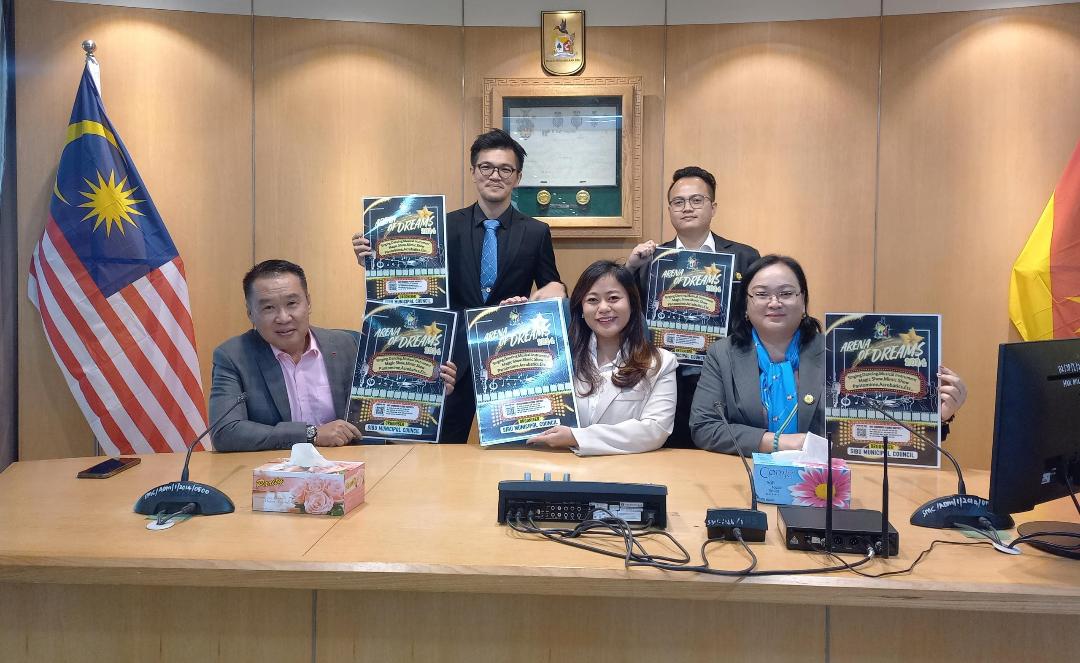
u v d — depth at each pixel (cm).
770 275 214
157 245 337
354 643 140
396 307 230
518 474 196
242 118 354
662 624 136
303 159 358
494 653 139
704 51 357
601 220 356
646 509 152
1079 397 145
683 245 299
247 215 356
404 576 131
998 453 136
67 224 326
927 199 350
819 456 171
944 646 131
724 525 145
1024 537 142
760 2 354
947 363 351
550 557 135
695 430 225
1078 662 128
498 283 294
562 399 223
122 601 142
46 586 143
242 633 141
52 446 345
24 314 341
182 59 350
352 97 359
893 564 132
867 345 194
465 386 298
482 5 360
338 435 223
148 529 151
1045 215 335
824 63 353
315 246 360
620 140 355
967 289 348
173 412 336
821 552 139
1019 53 339
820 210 356
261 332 229
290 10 355
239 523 155
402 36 360
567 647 138
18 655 144
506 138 292
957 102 346
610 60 360
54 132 341
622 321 226
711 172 360
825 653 134
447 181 363
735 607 135
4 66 332
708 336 248
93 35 343
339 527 152
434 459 213
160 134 349
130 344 332
